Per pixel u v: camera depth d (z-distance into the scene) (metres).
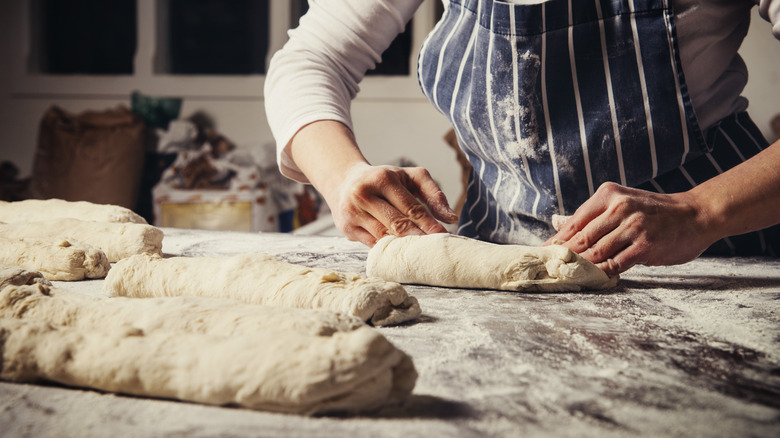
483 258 1.21
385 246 1.30
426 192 1.42
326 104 1.64
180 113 5.16
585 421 0.61
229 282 1.07
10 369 0.71
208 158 4.31
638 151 1.43
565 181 1.49
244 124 5.14
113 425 0.60
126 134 4.58
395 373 0.65
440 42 1.61
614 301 1.12
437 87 1.62
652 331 0.92
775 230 1.62
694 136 1.40
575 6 1.38
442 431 0.59
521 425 0.60
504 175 1.64
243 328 0.73
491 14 1.44
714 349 0.83
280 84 1.72
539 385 0.70
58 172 4.53
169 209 4.20
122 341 0.71
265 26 5.23
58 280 1.25
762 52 4.23
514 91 1.45
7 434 0.58
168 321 0.76
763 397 0.67
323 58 1.75
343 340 0.65
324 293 0.99
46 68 5.42
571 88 1.43
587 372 0.74
